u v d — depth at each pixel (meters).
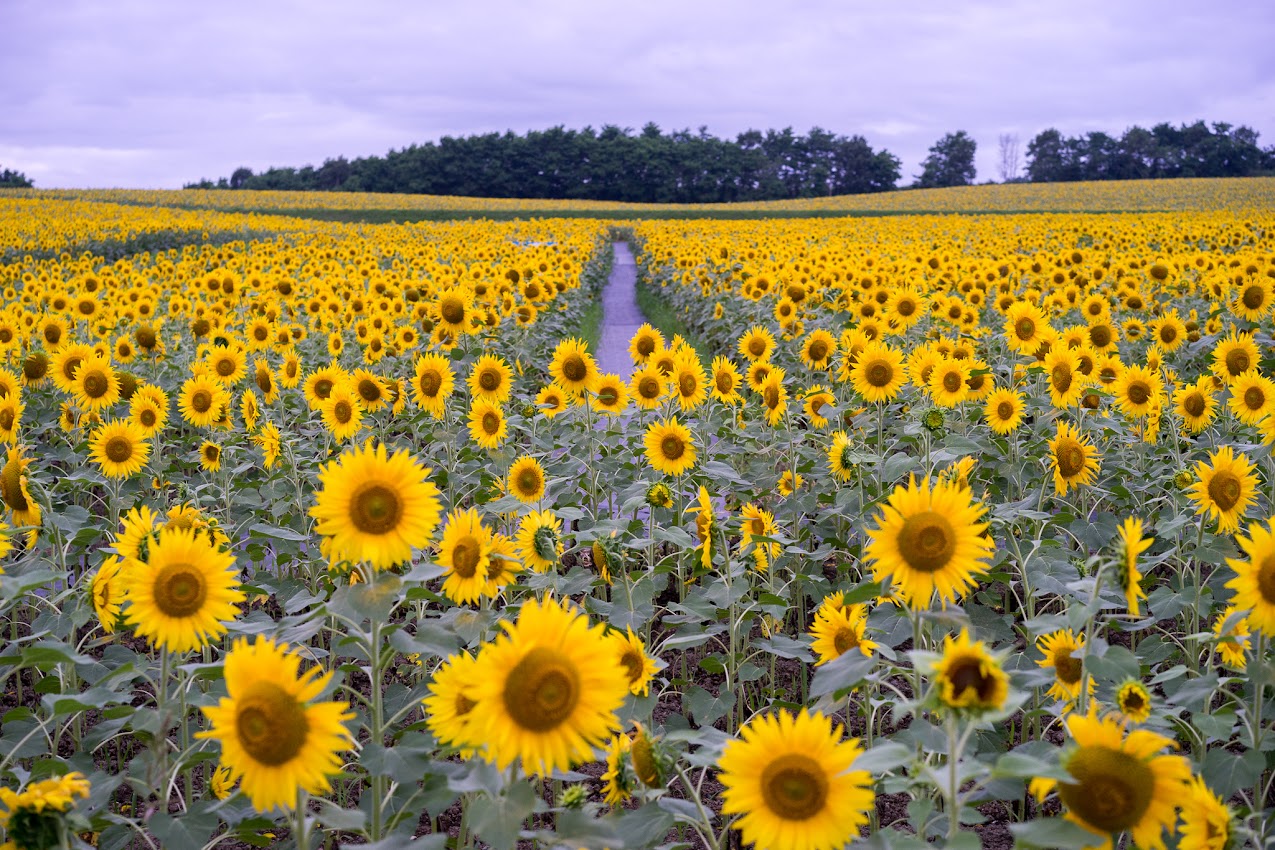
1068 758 2.29
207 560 3.07
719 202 157.50
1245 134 160.25
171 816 3.08
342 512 2.85
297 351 11.89
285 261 22.23
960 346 8.09
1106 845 2.23
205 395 7.40
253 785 2.32
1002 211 77.69
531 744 2.30
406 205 91.00
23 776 3.30
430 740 3.04
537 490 5.46
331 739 2.34
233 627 3.20
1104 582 3.12
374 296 13.62
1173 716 3.30
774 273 14.69
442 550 3.68
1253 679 3.15
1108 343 8.27
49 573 3.16
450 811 4.59
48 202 59.81
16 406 5.97
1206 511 4.45
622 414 7.78
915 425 5.20
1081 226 29.05
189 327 12.94
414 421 8.12
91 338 12.59
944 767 3.05
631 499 5.17
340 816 2.59
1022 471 6.66
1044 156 168.00
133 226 40.97
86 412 7.69
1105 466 6.75
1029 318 8.19
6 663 3.28
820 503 6.35
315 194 99.56
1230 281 13.12
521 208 90.75
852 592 3.28
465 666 2.57
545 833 2.61
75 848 2.57
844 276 13.87
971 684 2.14
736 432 7.32
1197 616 4.30
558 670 2.29
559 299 16.89
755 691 5.56
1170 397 6.91
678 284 23.34
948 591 2.94
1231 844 2.42
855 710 4.90
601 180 153.00
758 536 4.44
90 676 3.98
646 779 3.04
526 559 4.26
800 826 2.39
